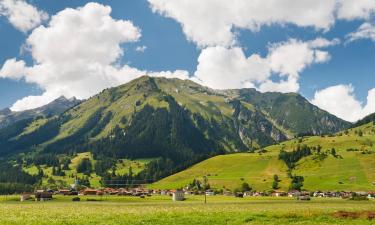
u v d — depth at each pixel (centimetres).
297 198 18225
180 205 10569
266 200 16350
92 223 4369
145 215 5325
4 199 16612
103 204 11612
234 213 5578
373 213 5472
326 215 5350
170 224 4419
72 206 9619
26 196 16850
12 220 4538
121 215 5362
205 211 6169
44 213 5950
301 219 5034
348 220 4959
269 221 4803
